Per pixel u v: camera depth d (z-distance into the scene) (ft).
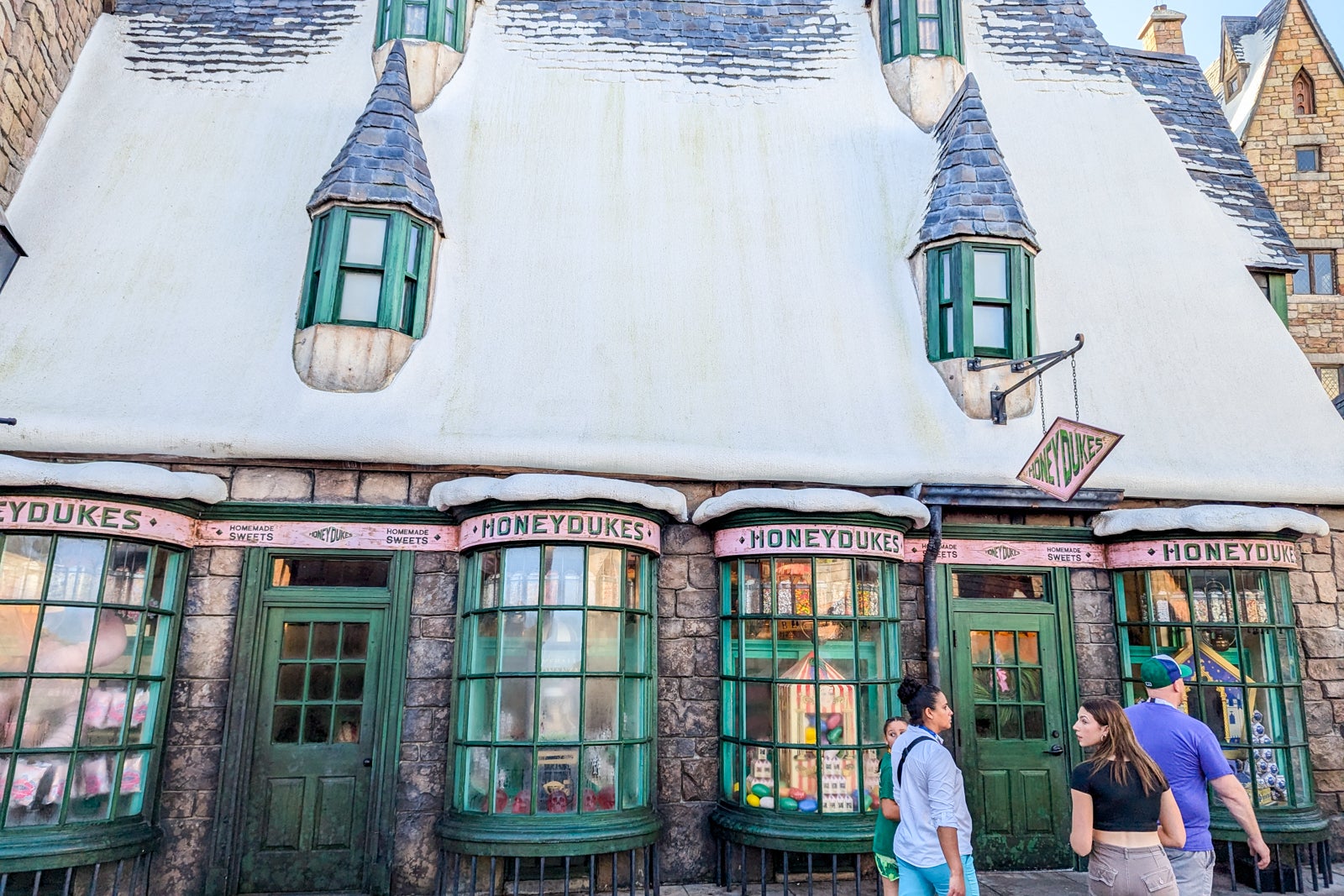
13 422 22.17
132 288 26.35
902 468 25.53
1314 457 27.50
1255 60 61.26
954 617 25.68
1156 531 25.27
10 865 18.76
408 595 23.59
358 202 26.58
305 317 25.96
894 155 33.22
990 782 25.00
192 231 28.02
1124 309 30.09
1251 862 23.73
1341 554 27.27
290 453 23.53
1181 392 28.40
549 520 22.40
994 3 38.19
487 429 24.53
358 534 23.70
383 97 29.04
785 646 23.35
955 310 28.19
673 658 24.31
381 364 25.43
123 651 21.20
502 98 33.12
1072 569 26.50
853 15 37.37
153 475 21.26
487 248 28.91
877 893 22.20
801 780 22.49
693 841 23.48
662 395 26.20
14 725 19.60
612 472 24.58
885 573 24.21
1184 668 23.18
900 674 23.85
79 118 30.35
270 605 23.22
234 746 22.16
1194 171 36.14
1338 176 53.62
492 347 26.63
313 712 22.97
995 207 28.81
